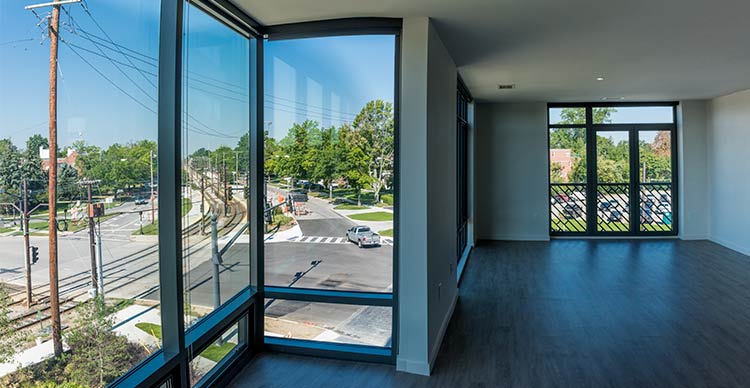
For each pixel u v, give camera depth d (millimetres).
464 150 6684
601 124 7848
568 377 2863
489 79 5301
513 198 7852
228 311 2830
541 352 3244
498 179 7879
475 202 7555
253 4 2650
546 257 6484
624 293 4684
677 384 2754
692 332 3582
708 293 4652
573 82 5531
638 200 7883
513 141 7809
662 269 5715
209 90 2607
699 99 7441
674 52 3973
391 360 3066
